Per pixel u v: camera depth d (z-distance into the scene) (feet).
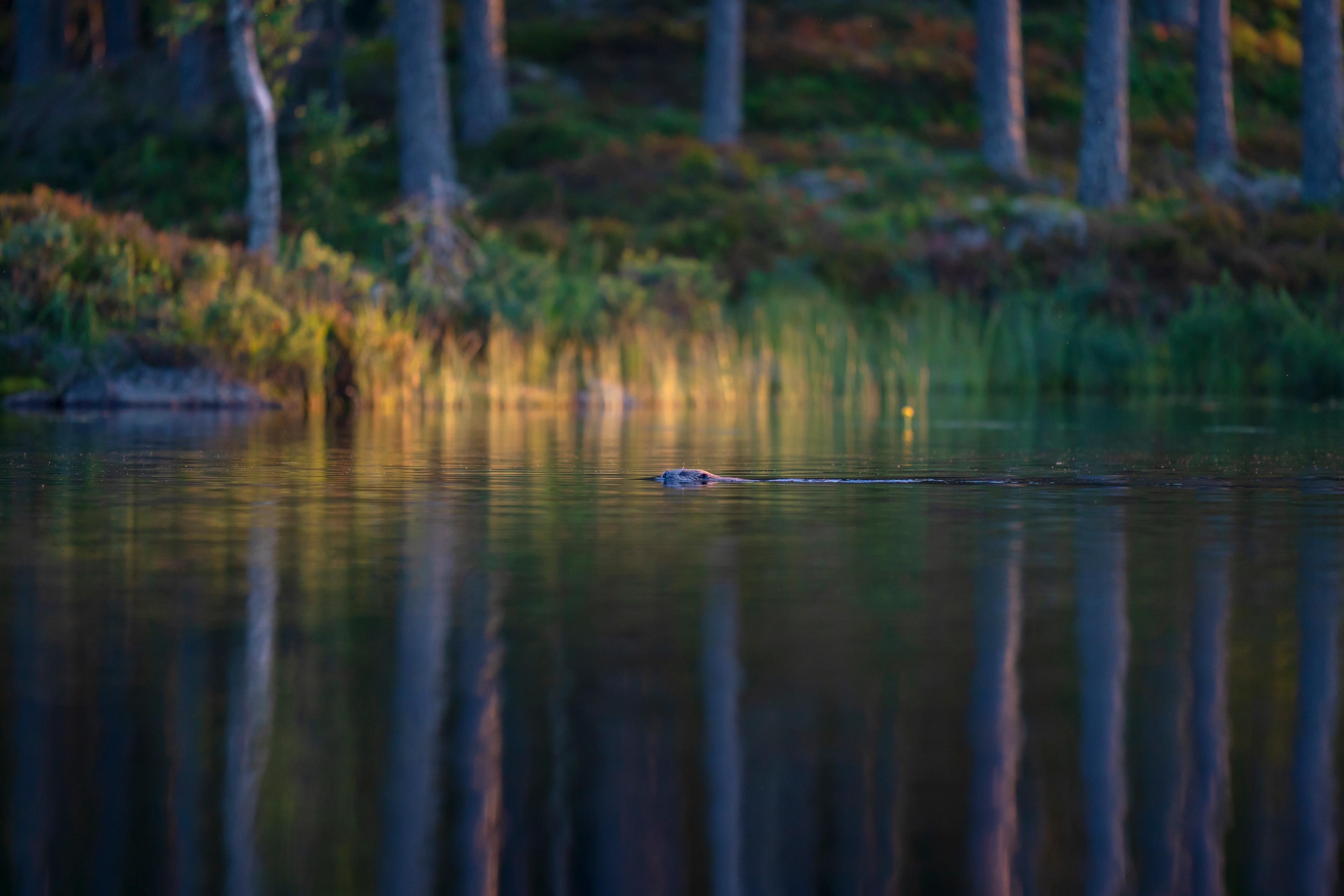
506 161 207.92
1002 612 29.89
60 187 199.11
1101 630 28.04
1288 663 25.26
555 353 141.18
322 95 185.47
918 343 153.79
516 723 21.56
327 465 65.05
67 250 124.67
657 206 187.93
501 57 218.79
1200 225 181.37
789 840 17.22
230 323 119.65
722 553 38.32
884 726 21.43
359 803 18.43
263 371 119.24
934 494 53.67
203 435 85.05
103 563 36.32
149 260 131.13
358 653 25.98
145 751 20.26
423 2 186.70
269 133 145.28
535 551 38.58
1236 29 277.03
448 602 30.94
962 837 17.35
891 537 41.63
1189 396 149.48
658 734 21.04
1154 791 18.81
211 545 39.47
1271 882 16.28
